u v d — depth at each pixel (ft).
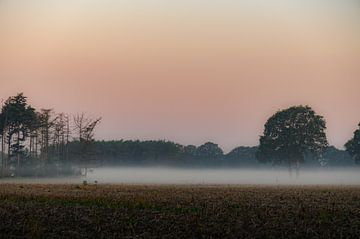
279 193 155.84
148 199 125.70
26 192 150.61
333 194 153.28
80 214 95.96
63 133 441.27
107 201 120.06
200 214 96.32
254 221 88.22
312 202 121.29
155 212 98.94
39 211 99.19
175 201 120.16
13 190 161.48
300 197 137.59
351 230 81.97
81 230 83.10
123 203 115.14
